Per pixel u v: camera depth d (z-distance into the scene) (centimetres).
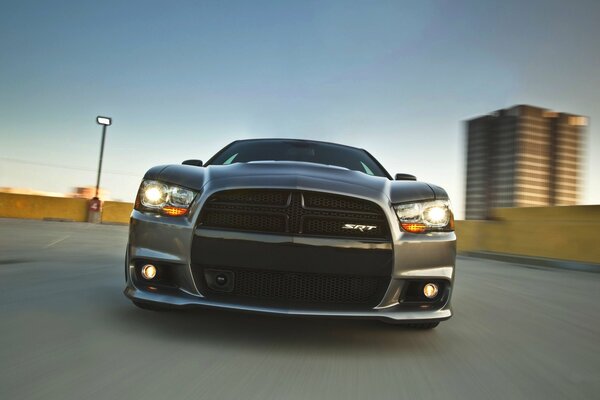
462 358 213
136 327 228
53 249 638
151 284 227
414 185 251
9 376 157
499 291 470
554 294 471
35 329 216
